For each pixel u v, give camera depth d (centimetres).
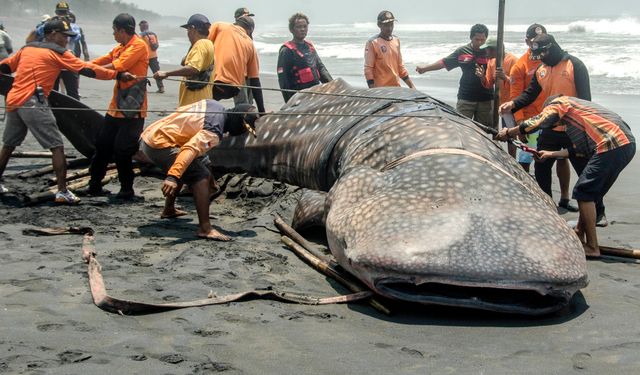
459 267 501
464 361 434
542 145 816
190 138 675
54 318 472
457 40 5028
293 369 416
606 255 659
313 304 523
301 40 1050
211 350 436
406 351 448
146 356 422
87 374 395
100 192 845
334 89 853
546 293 503
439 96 1834
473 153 607
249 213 771
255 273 581
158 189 883
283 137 827
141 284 543
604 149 641
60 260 590
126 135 806
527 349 456
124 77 795
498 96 916
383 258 512
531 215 549
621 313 522
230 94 928
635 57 2745
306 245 643
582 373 420
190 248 635
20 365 402
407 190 570
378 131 671
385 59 1041
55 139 783
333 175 722
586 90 788
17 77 779
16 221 717
